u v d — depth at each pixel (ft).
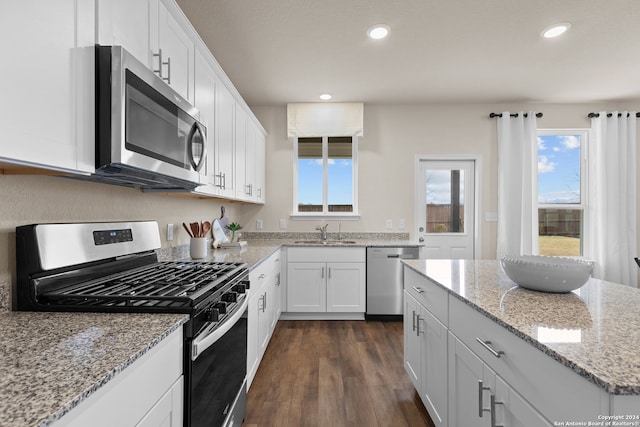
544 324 3.06
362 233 13.10
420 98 12.34
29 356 2.25
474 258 13.05
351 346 9.01
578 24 7.59
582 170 13.07
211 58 6.41
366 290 11.27
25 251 3.41
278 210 13.19
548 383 2.59
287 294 11.27
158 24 4.55
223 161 7.51
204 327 3.58
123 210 5.59
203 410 3.56
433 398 5.29
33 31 2.44
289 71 9.99
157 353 2.71
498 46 8.54
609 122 12.44
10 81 2.25
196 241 7.47
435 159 13.19
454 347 4.47
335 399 6.43
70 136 2.84
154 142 3.96
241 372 5.35
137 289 3.78
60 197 4.17
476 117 12.99
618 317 3.27
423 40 8.23
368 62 9.42
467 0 6.72
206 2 6.73
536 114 12.67
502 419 3.26
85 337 2.63
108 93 3.21
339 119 12.71
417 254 11.22
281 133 13.19
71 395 1.75
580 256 13.07
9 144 2.25
